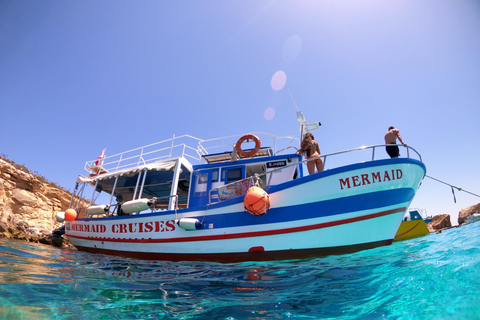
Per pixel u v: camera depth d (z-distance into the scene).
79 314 2.86
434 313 2.47
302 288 3.87
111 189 12.08
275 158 8.29
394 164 6.32
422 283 3.30
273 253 6.28
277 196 6.41
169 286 4.23
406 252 5.71
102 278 4.64
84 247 9.16
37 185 16.42
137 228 7.79
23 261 5.64
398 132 6.84
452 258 4.26
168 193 12.47
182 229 7.05
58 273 4.73
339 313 2.84
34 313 2.74
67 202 17.86
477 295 2.60
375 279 3.87
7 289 3.39
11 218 11.95
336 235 6.17
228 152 9.61
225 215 6.70
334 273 4.54
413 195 6.83
